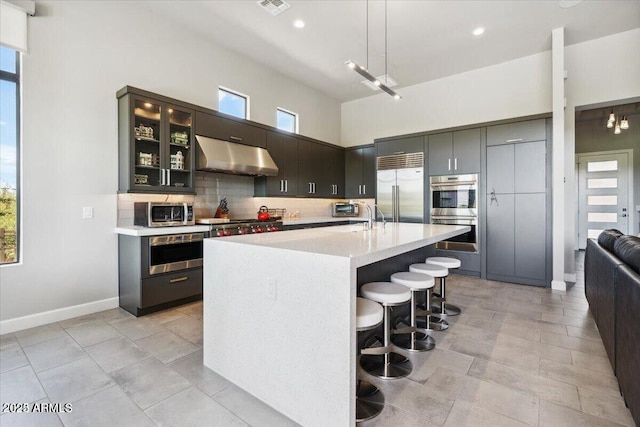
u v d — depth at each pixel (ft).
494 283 14.42
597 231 23.93
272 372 5.74
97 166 10.80
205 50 14.19
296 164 17.66
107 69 11.03
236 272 6.43
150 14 12.23
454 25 12.92
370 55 15.58
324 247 5.76
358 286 7.92
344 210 20.83
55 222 9.91
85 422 5.34
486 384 6.43
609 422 5.28
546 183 13.70
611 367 6.98
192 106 12.52
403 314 10.07
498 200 14.80
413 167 17.17
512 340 8.45
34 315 9.50
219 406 5.80
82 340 8.52
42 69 9.61
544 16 12.29
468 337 8.66
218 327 6.86
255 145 15.25
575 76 14.39
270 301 5.76
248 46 14.89
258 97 16.69
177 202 12.03
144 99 11.07
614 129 22.52
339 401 4.84
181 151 12.55
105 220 11.02
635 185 22.63
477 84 17.13
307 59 16.19
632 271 5.63
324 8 11.85
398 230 9.75
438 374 6.81
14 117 9.33
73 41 10.25
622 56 13.46
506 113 16.28
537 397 5.98
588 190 24.25
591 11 11.94
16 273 9.20
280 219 16.26
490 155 14.98
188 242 11.55
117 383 6.49
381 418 5.42
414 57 15.78
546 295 12.54
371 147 20.29
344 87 20.03
